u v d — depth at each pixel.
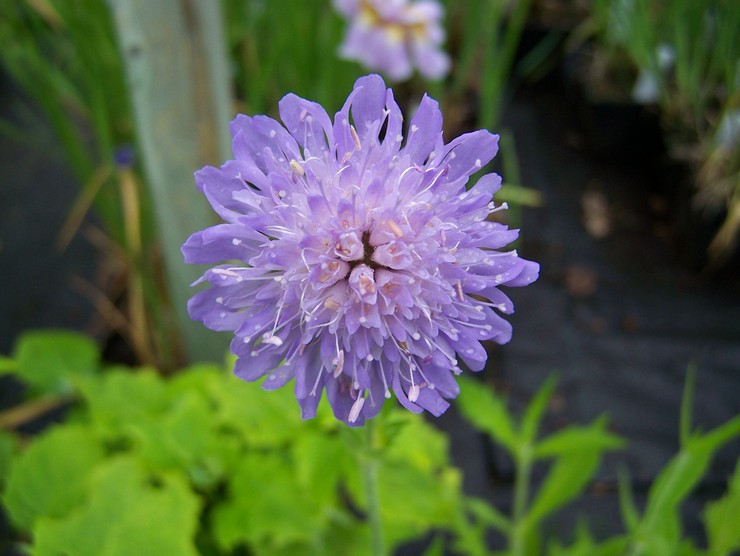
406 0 0.19
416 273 0.07
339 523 0.12
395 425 0.08
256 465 0.12
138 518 0.10
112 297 0.18
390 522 0.12
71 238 0.20
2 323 0.18
